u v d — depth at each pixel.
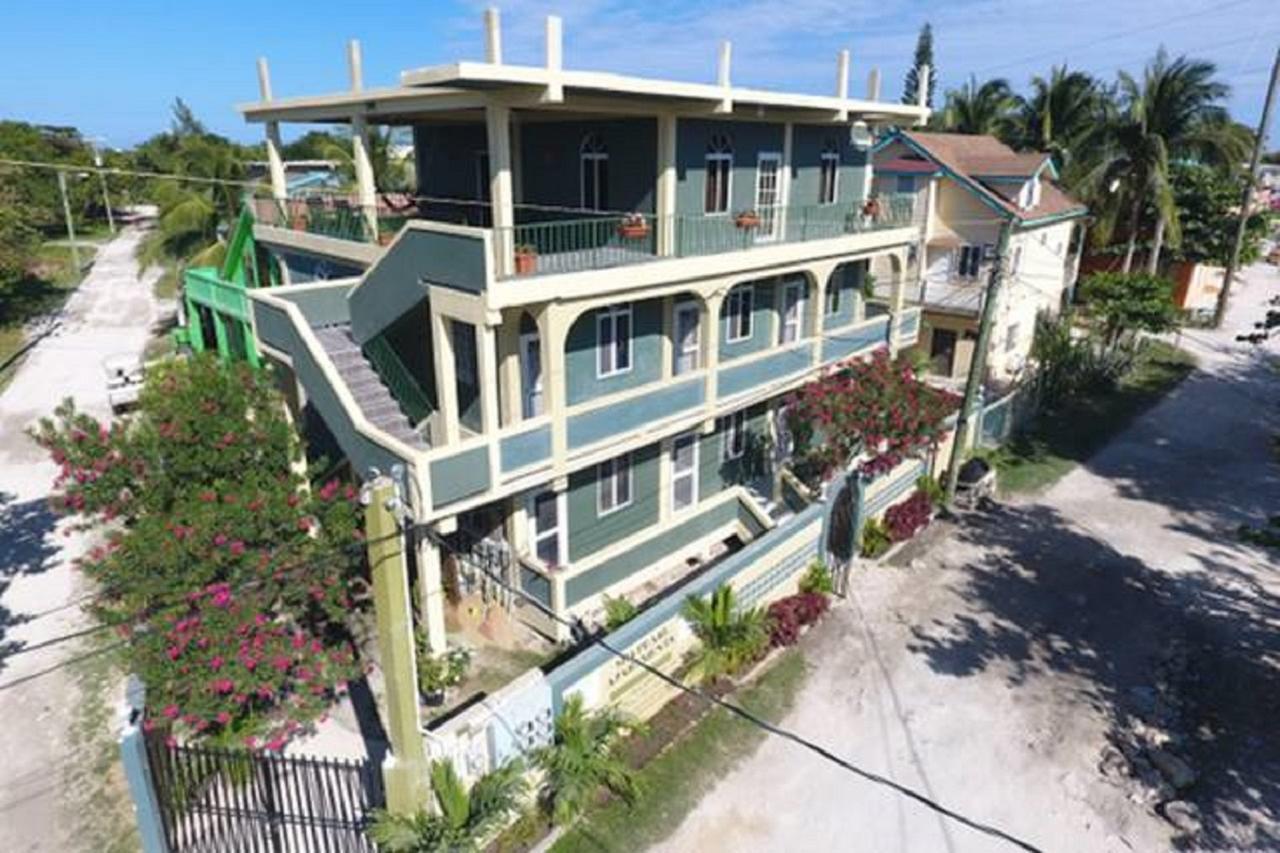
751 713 11.91
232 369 13.52
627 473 15.36
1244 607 14.95
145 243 47.22
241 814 9.16
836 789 10.62
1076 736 11.62
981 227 27.03
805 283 18.84
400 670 8.70
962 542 17.23
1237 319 39.03
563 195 15.13
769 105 14.15
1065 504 19.22
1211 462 21.94
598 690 10.85
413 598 13.38
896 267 19.28
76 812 10.04
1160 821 10.18
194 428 12.31
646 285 12.74
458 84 10.48
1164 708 12.22
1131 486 20.30
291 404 15.27
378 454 11.47
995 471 20.39
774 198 16.36
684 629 12.15
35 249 37.91
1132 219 34.19
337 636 13.45
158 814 8.52
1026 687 12.66
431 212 17.92
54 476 19.30
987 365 27.95
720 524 16.39
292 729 10.49
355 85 14.72
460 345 14.22
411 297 12.30
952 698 12.38
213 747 9.50
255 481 11.80
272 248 19.03
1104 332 29.89
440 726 9.65
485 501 11.64
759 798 10.45
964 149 30.52
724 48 13.00
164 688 9.81
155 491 11.94
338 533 11.62
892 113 16.81
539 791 10.01
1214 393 27.86
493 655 13.31
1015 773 10.95
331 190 22.30
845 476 15.24
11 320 32.88
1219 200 37.19
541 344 11.98
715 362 14.68
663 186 13.39
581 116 14.05
